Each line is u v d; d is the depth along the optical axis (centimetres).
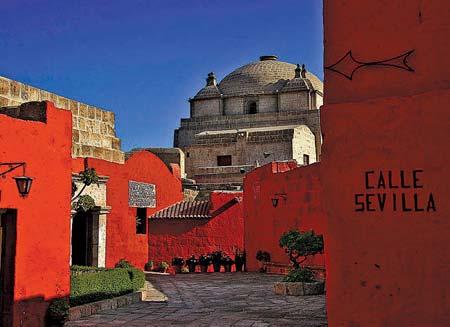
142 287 1466
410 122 518
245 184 2383
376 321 516
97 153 1789
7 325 871
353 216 536
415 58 536
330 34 583
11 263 884
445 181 500
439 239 498
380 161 528
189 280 1916
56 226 978
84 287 1168
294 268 1524
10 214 896
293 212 1906
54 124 990
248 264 2311
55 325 945
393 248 515
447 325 488
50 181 970
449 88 517
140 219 2328
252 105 4972
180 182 2841
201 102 5075
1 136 866
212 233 2495
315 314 1084
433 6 534
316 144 4538
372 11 561
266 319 1031
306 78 4925
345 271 534
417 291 502
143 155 2317
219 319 1041
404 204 515
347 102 552
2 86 1284
